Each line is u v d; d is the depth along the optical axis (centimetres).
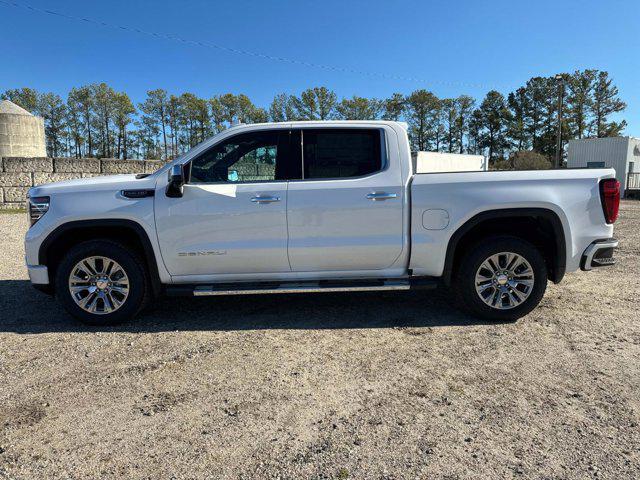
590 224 446
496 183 439
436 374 346
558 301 527
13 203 1638
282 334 432
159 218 441
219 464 243
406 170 448
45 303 534
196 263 449
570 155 3700
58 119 7581
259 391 322
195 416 290
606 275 651
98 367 362
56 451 256
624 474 232
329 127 456
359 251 446
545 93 7244
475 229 465
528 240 470
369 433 270
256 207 441
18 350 396
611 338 414
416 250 446
